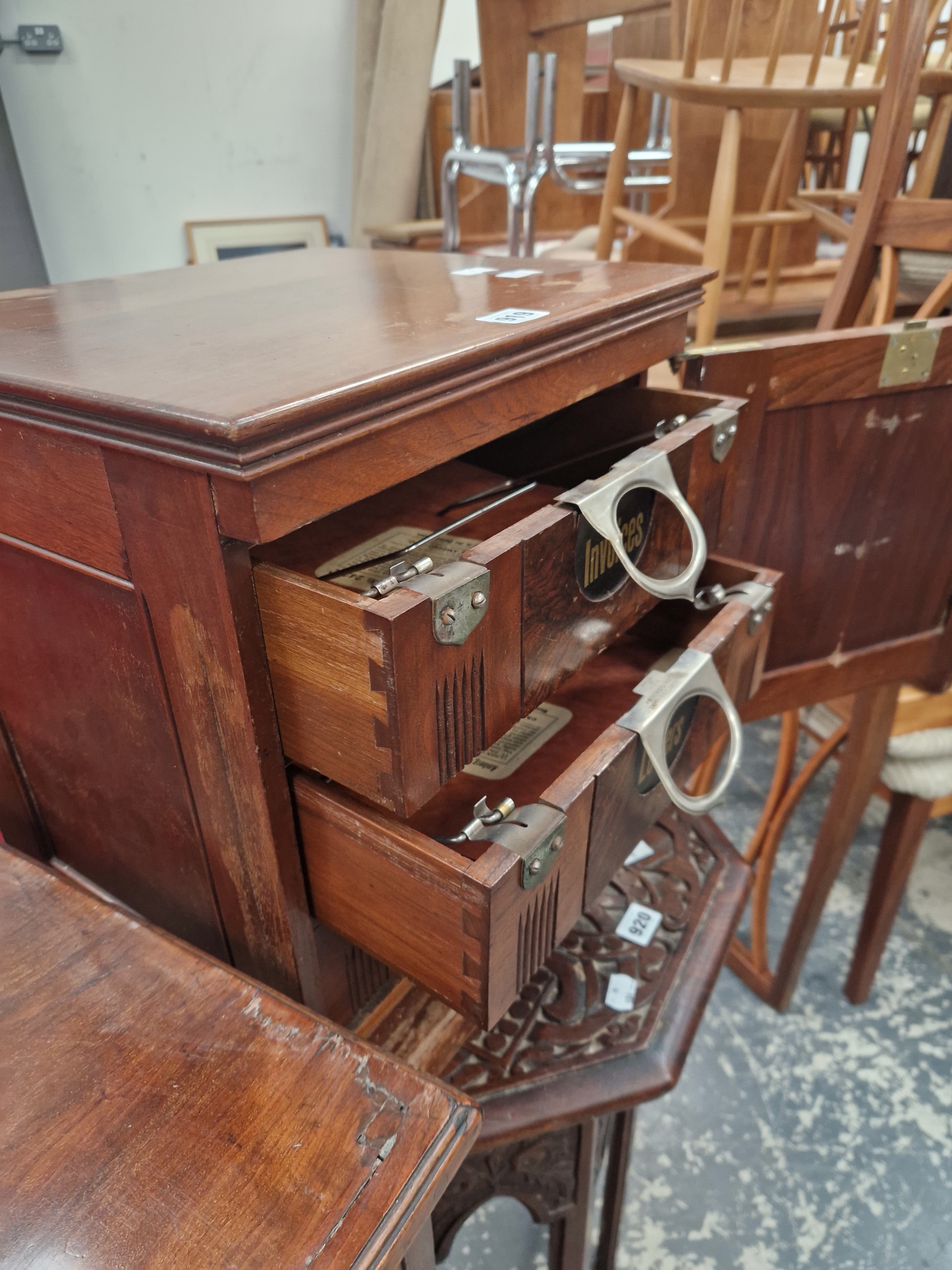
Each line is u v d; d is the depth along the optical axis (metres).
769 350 0.70
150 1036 0.39
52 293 0.62
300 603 0.37
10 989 0.41
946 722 1.14
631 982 0.73
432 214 2.16
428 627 0.37
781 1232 1.07
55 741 0.55
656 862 0.86
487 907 0.39
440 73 2.34
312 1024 0.39
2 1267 0.31
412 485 0.66
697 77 1.23
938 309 0.99
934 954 1.44
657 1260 1.04
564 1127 0.68
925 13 0.98
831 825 1.15
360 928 0.48
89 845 0.60
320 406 0.34
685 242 1.28
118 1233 0.32
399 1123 0.35
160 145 1.92
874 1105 1.21
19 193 1.74
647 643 0.73
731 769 0.58
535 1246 1.09
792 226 1.94
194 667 0.41
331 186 2.19
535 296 0.55
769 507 0.80
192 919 0.56
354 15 2.02
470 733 0.43
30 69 1.73
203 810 0.47
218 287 0.63
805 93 1.16
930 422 0.84
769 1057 1.28
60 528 0.42
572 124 1.86
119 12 1.76
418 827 0.52
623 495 0.52
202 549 0.36
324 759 0.41
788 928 1.46
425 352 0.40
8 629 0.51
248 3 1.89
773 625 0.89
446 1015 0.64
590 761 0.47
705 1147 1.16
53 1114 0.36
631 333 0.56
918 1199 1.10
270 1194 0.33
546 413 0.50
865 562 0.90
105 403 0.34
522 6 1.63
